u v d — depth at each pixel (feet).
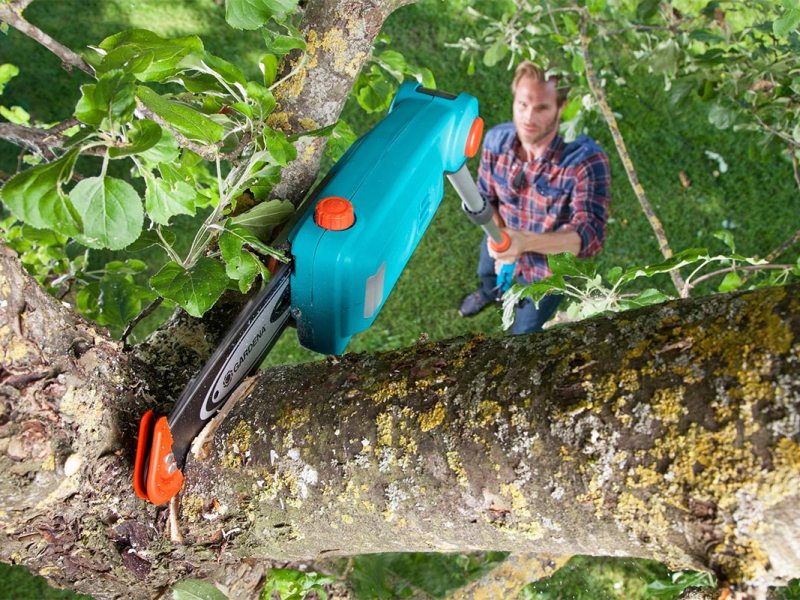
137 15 15.80
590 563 10.86
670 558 3.55
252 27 4.30
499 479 3.70
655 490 3.33
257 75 15.80
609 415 3.44
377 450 3.99
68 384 4.24
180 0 16.03
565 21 10.06
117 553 4.73
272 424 4.30
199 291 4.25
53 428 4.17
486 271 13.05
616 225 14.74
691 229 14.79
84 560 4.79
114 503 4.51
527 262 11.25
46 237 5.02
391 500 3.99
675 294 14.28
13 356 4.01
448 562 7.64
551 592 10.51
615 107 15.57
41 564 4.82
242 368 4.65
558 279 5.74
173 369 5.11
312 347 5.58
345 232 5.04
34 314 4.12
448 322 14.02
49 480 4.19
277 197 5.50
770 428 3.09
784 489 3.04
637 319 3.69
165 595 4.99
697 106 15.66
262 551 4.64
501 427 3.69
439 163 6.13
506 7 16.57
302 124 5.32
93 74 4.30
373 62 8.15
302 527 4.34
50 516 4.50
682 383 3.33
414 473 3.91
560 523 3.67
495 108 15.90
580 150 10.58
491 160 11.19
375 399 4.09
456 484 3.81
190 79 4.70
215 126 4.13
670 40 9.11
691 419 3.26
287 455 4.21
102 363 4.54
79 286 7.84
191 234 13.94
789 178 15.12
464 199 8.07
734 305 3.44
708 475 3.19
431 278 14.29
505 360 3.91
